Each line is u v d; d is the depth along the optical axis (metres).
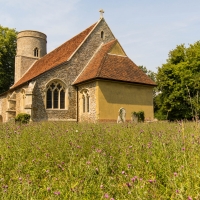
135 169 3.89
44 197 3.31
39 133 7.53
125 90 20.69
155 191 3.09
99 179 3.42
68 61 22.03
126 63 22.50
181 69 32.94
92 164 4.07
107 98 19.66
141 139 5.62
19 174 3.89
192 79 29.61
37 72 27.02
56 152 5.19
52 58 27.28
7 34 41.00
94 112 19.52
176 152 4.30
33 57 34.75
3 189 3.13
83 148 5.36
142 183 3.14
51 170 4.27
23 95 24.72
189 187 2.94
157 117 35.41
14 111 26.47
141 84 21.30
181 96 31.78
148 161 4.06
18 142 5.70
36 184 3.57
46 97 20.59
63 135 6.57
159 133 6.16
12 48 42.16
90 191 3.19
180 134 5.33
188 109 31.89
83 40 23.31
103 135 6.64
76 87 22.22
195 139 4.64
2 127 10.01
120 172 3.91
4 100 32.28
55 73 21.22
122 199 2.93
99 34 24.33
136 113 19.14
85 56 23.08
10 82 42.03
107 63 21.08
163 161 4.18
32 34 35.00
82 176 3.85
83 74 21.97
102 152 4.59
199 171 3.40
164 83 33.53
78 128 8.73
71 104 21.75
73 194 3.01
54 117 20.73
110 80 19.73
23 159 4.84
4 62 41.12
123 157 4.43
